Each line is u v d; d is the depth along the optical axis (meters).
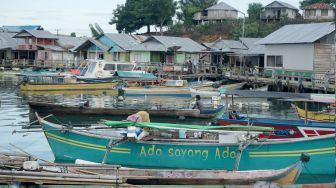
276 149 14.77
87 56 63.19
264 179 12.22
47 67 61.19
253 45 51.56
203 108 26.78
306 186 11.68
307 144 14.64
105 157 14.91
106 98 37.25
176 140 15.70
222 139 15.09
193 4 83.00
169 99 36.81
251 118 20.06
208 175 12.79
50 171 12.05
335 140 13.94
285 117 27.84
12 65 64.06
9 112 29.33
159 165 15.50
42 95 38.44
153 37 58.66
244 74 44.22
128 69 44.69
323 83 34.34
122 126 15.76
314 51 39.97
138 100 35.91
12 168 12.19
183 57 58.97
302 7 80.81
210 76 47.34
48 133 16.56
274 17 72.88
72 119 26.48
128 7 76.12
